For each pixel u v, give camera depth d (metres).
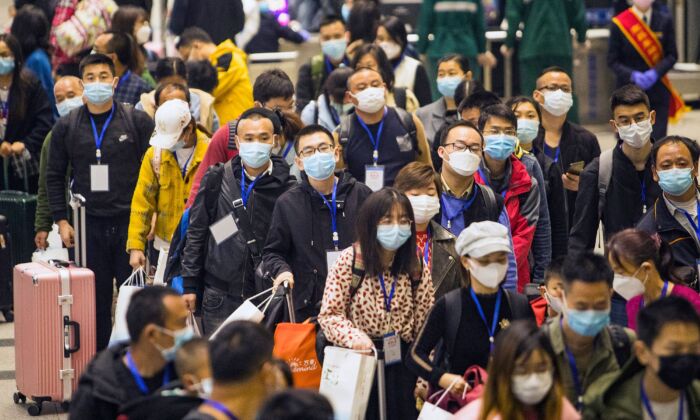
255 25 29.73
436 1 28.72
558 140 19.53
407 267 13.33
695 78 34.97
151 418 9.96
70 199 18.53
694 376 10.48
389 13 35.16
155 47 29.78
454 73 20.98
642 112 15.76
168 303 10.51
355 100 17.80
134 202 17.72
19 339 16.66
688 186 14.91
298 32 31.61
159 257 16.83
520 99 17.73
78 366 16.42
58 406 16.83
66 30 26.48
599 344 11.37
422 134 18.16
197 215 15.77
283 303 14.18
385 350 13.31
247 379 9.55
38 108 23.33
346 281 13.37
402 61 24.64
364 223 13.15
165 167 17.59
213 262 15.69
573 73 32.03
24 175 23.19
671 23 26.69
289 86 19.14
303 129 15.05
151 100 21.16
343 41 24.62
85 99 18.59
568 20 29.34
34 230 21.39
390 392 13.52
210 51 24.11
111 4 27.12
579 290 11.05
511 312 12.58
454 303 12.52
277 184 15.73
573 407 11.09
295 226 14.84
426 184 14.26
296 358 13.68
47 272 16.34
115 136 18.36
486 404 10.34
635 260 12.78
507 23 29.44
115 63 22.41
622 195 16.00
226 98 23.62
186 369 10.20
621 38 26.70
